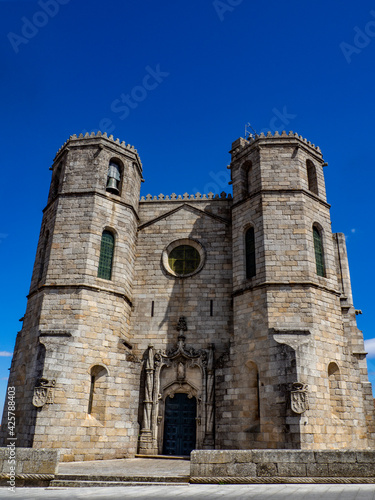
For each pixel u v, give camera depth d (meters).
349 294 36.84
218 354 32.81
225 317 33.97
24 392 28.97
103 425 28.73
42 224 36.53
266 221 31.91
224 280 35.22
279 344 27.53
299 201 32.34
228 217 37.38
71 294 30.59
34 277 34.25
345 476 16.28
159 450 30.89
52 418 26.75
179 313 34.56
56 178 37.41
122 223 34.72
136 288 35.81
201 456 17.20
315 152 36.00
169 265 36.94
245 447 27.34
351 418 28.45
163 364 32.88
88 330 30.00
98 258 32.44
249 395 28.67
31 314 32.16
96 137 35.62
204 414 30.92
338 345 29.88
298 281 29.81
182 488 15.84
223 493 14.27
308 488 15.06
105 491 15.72
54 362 27.98
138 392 31.19
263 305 29.64
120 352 31.11
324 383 27.50
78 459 26.81
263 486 15.76
